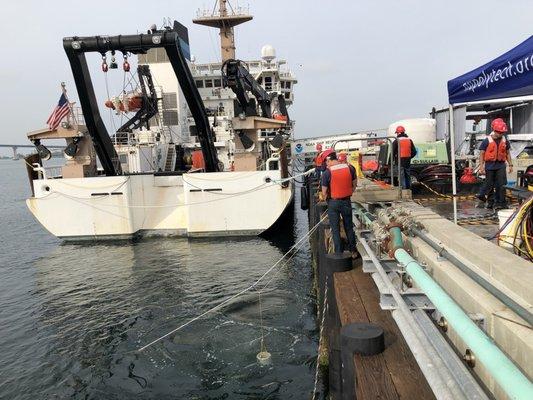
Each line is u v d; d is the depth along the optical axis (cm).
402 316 395
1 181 7481
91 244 1559
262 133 2288
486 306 355
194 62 2683
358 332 371
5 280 1225
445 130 1453
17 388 671
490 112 1499
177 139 2250
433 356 311
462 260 447
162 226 1606
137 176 1574
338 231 667
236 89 1485
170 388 659
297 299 995
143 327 871
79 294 1077
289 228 1827
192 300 1003
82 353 775
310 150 3148
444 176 1139
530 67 456
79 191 1534
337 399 530
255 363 718
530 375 283
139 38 1287
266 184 1483
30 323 913
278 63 2625
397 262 534
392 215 628
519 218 509
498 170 834
